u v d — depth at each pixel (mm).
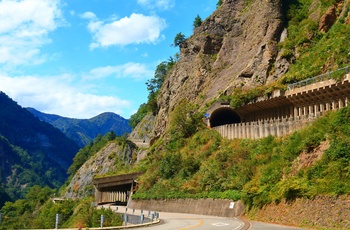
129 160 117500
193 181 53188
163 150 76562
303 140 37406
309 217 26797
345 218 23453
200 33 101438
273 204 33188
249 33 87375
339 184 26219
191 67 100562
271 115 60750
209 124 72500
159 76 147375
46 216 73188
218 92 79750
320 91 46688
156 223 32344
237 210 40406
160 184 61031
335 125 33969
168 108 102125
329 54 57719
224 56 90812
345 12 65250
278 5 82938
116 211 55000
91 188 118062
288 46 72812
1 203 191000
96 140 186250
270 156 43562
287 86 56062
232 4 98750
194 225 29469
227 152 53125
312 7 79812
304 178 31297
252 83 72875
